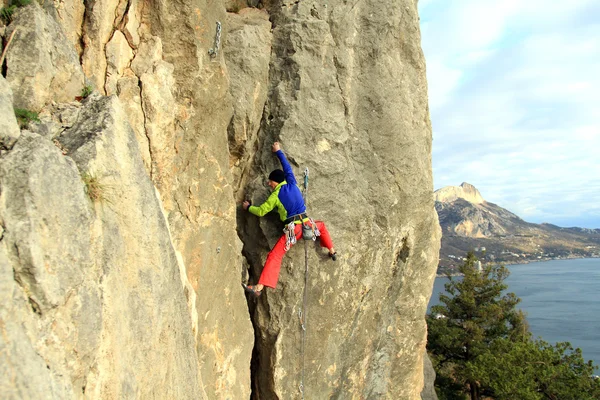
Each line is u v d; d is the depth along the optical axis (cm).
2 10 378
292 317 714
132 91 504
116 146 363
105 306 324
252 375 763
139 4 538
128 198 366
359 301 799
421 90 893
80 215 309
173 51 561
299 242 716
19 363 240
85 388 302
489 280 2625
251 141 724
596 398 1641
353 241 769
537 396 1555
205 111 598
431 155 946
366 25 817
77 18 485
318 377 759
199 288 594
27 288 267
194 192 593
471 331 2427
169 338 403
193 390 441
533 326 7800
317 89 750
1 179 272
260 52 724
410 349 901
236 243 671
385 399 875
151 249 389
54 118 370
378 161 802
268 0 812
